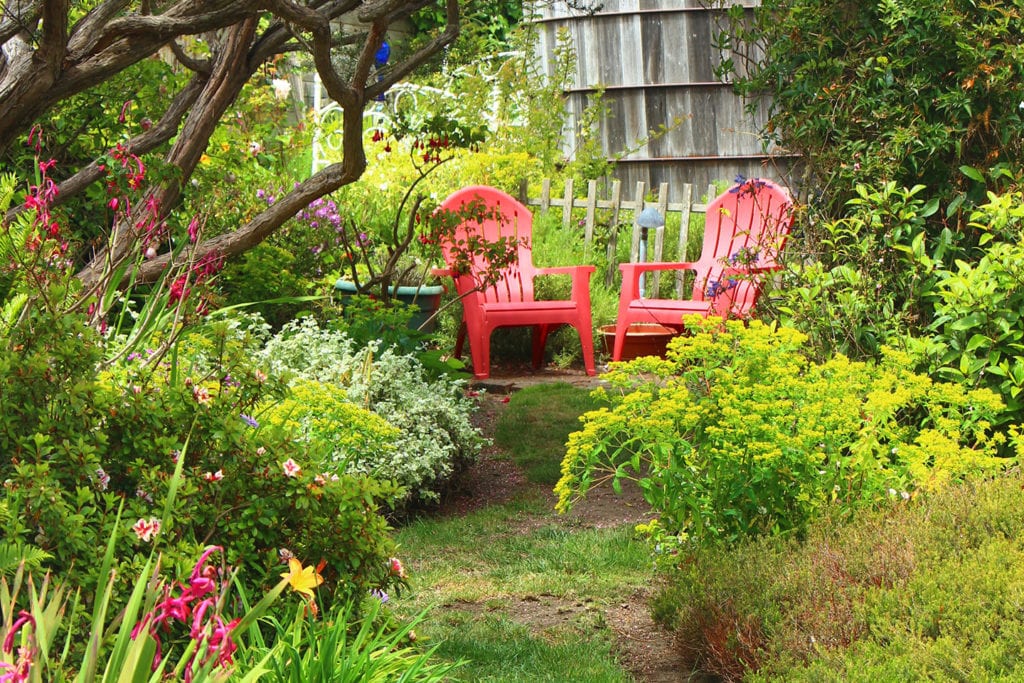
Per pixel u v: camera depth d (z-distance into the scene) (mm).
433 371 6551
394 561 3150
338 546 3008
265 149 9734
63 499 2703
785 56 6266
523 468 6148
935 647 2617
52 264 3521
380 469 5141
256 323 6566
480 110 10820
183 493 2781
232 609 2797
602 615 4023
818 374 4051
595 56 11430
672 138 11281
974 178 5492
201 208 6402
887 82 5754
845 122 6012
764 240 6398
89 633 2453
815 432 3834
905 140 5605
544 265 9383
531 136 10656
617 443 6258
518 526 5227
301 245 7977
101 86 6164
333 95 4836
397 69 5281
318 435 4512
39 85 3805
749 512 3906
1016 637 2600
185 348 4262
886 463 4203
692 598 3492
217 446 2967
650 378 7422
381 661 2646
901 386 4027
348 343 6090
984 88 5586
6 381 2729
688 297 9586
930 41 5641
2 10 3768
